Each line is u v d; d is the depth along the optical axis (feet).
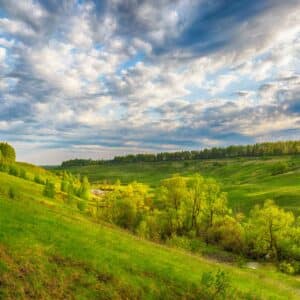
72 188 423.23
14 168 431.84
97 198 483.10
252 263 254.68
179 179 304.50
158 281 80.59
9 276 58.59
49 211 130.21
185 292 80.43
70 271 68.44
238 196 579.07
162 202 309.83
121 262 82.58
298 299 114.93
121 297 68.23
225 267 135.74
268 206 290.97
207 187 302.04
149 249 114.42
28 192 271.08
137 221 302.25
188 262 113.91
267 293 106.73
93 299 63.72
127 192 324.60
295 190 542.98
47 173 625.00
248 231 282.97
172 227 296.10
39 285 60.08
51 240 78.84
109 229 140.26
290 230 272.92
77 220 131.85
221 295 80.43
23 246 69.72
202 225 303.48
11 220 83.97
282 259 266.36
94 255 79.66
